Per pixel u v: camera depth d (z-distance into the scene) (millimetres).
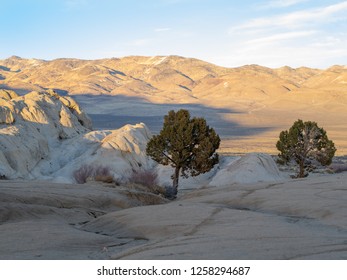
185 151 47219
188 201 27859
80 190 32188
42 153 54531
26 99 61969
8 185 31312
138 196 34469
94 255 15578
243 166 47156
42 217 24094
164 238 17062
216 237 15719
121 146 56188
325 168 71312
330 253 13180
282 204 23031
